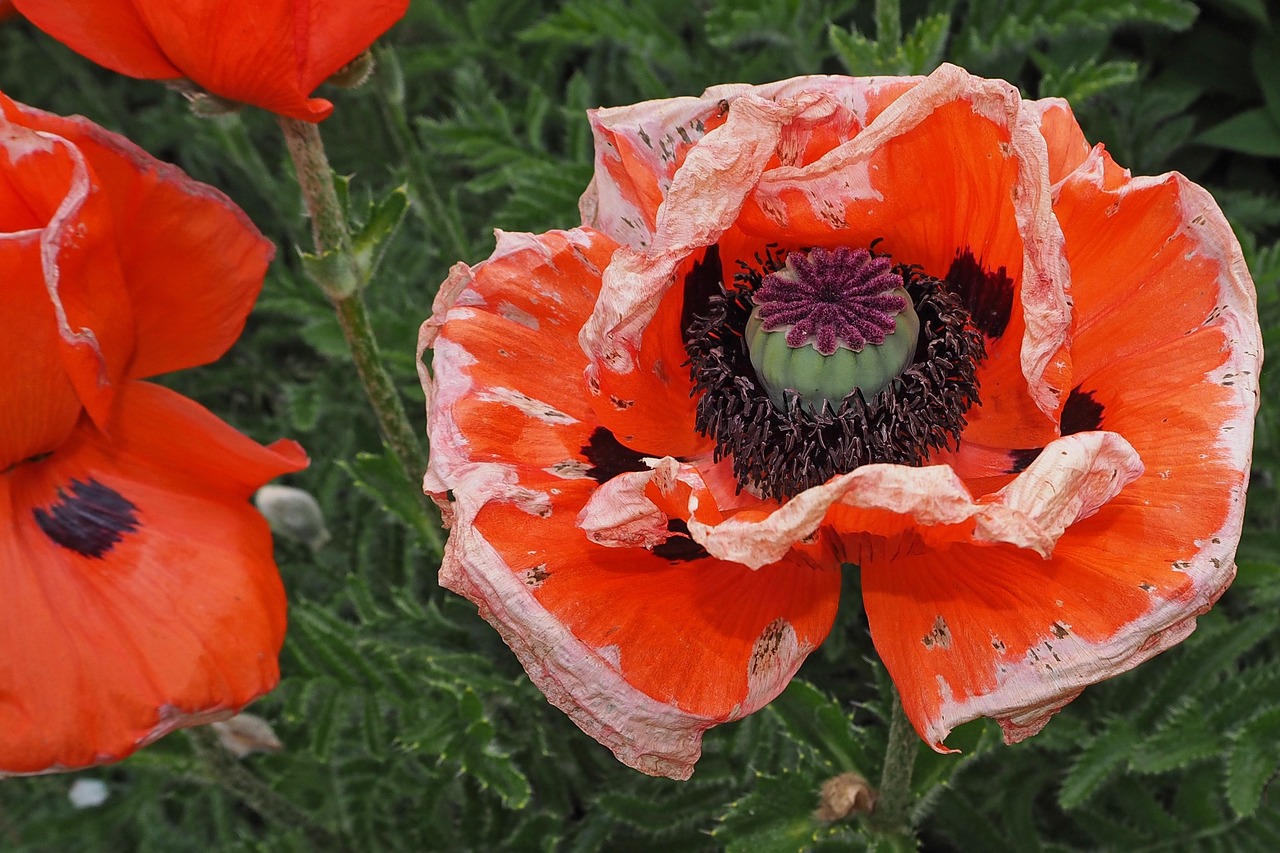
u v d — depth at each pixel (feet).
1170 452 1.31
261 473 1.49
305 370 2.50
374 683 1.82
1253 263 1.90
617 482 1.30
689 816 1.81
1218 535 1.29
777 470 1.39
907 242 1.40
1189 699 1.74
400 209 1.62
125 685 1.41
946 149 1.34
